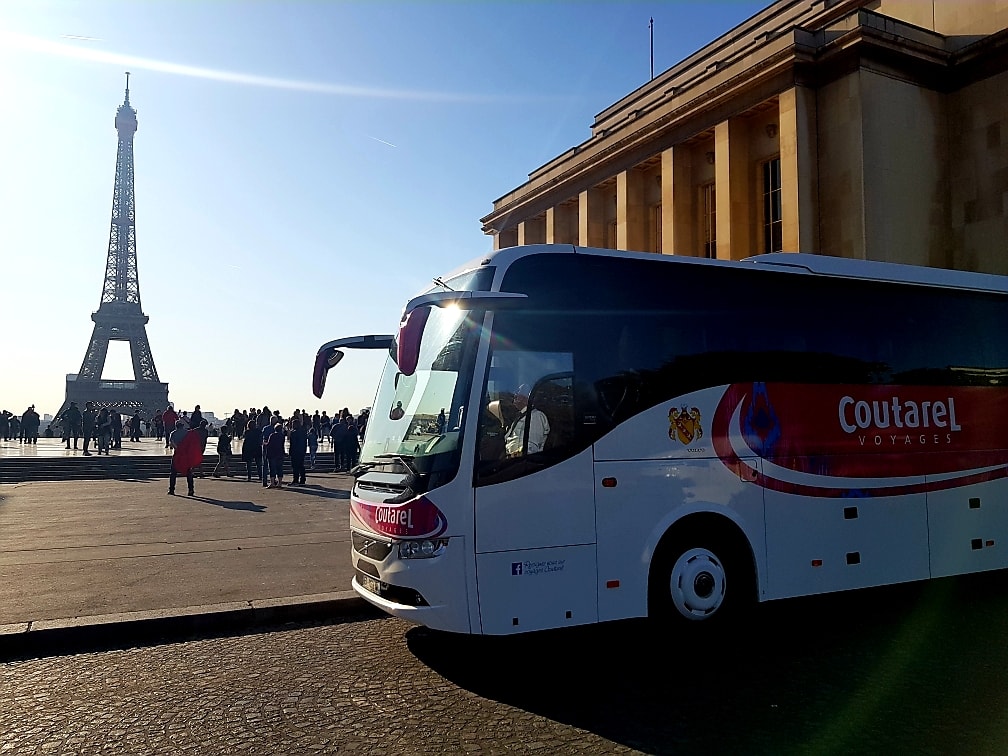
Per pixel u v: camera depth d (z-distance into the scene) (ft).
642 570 23.43
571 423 22.98
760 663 22.81
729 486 25.31
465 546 21.08
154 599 28.78
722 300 26.50
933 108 89.86
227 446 91.50
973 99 88.38
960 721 17.75
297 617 28.07
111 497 66.39
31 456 99.55
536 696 19.93
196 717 18.49
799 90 88.63
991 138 86.43
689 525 25.05
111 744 16.88
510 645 25.03
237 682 21.17
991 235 85.51
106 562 36.17
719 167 98.84
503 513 21.59
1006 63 85.56
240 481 84.02
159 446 132.05
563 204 137.18
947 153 90.17
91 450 117.80
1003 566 31.24
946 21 93.30
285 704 19.36
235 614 27.14
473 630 20.90
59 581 32.01
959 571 30.07
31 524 49.08
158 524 49.01
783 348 27.35
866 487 28.19
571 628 27.22
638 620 27.89
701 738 16.93
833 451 27.66
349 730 17.61
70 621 25.55
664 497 24.04
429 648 24.54
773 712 18.56
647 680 21.29
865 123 84.28
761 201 97.35
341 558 37.27
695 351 25.57
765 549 25.81
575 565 22.40
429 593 20.92
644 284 25.13
